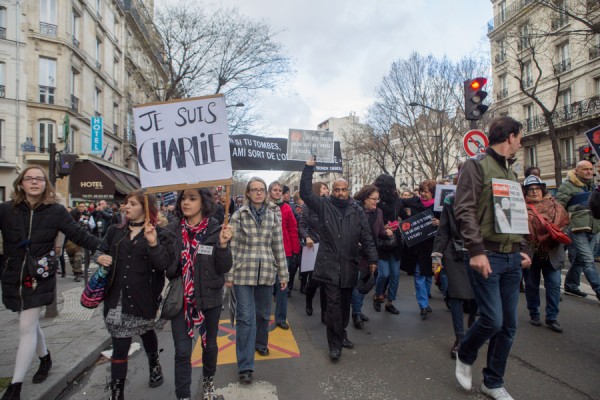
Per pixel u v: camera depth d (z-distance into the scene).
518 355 3.96
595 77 21.52
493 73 29.08
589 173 5.57
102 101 26.66
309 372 3.76
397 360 4.00
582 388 3.24
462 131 26.38
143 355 4.38
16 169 19.92
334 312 4.05
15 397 3.03
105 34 27.23
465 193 3.02
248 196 3.99
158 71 25.41
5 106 19.80
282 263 4.04
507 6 26.16
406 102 26.33
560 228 4.73
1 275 3.23
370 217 5.46
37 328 3.36
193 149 3.17
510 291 3.07
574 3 16.23
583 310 5.48
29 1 20.66
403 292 7.17
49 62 21.30
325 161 5.08
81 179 21.34
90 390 3.56
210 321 3.15
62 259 9.54
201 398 3.28
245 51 23.53
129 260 3.00
